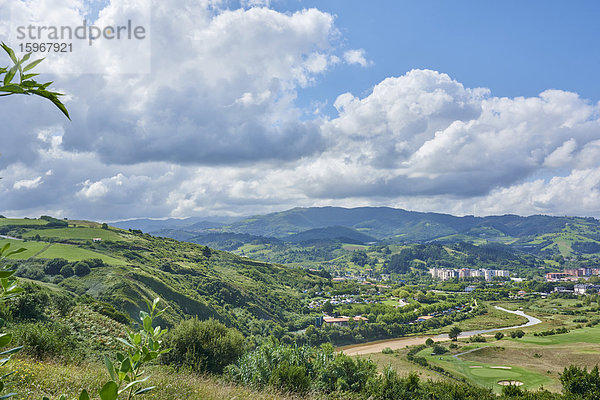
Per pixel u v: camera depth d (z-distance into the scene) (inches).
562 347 3494.1
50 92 45.7
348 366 489.1
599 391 638.5
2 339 52.1
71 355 406.6
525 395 625.6
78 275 3137.3
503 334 4520.2
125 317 1002.1
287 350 486.9
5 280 49.1
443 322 5605.3
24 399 183.8
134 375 67.5
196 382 332.2
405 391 483.2
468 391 555.2
